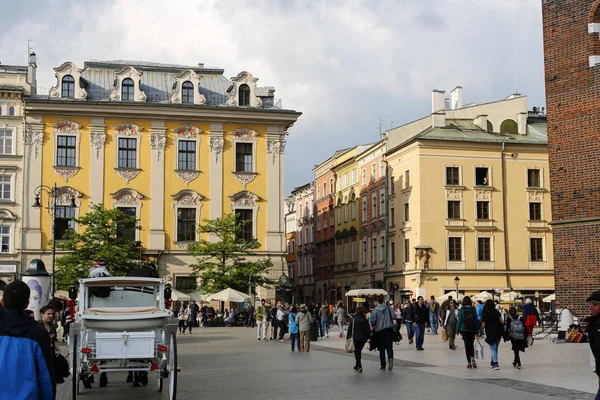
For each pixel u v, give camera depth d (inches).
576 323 1267.2
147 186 2476.6
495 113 2913.4
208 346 1419.8
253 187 2549.2
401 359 1056.8
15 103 2477.9
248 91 2586.1
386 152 2923.2
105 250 2159.2
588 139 1258.0
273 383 772.0
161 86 2591.0
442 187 2687.0
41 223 2395.4
